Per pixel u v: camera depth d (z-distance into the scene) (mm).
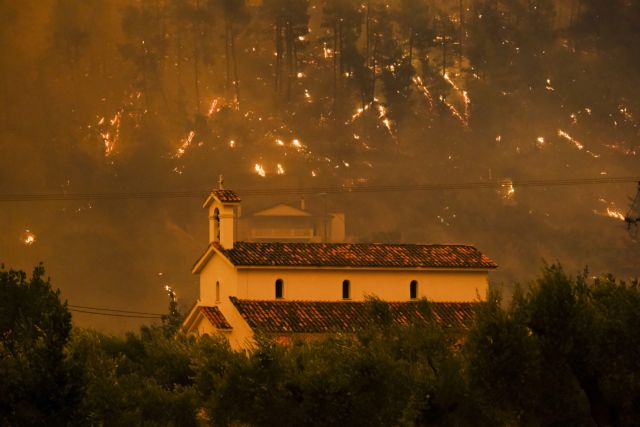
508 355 125375
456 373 138625
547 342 126125
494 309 130000
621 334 125375
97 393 144625
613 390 124938
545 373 125750
